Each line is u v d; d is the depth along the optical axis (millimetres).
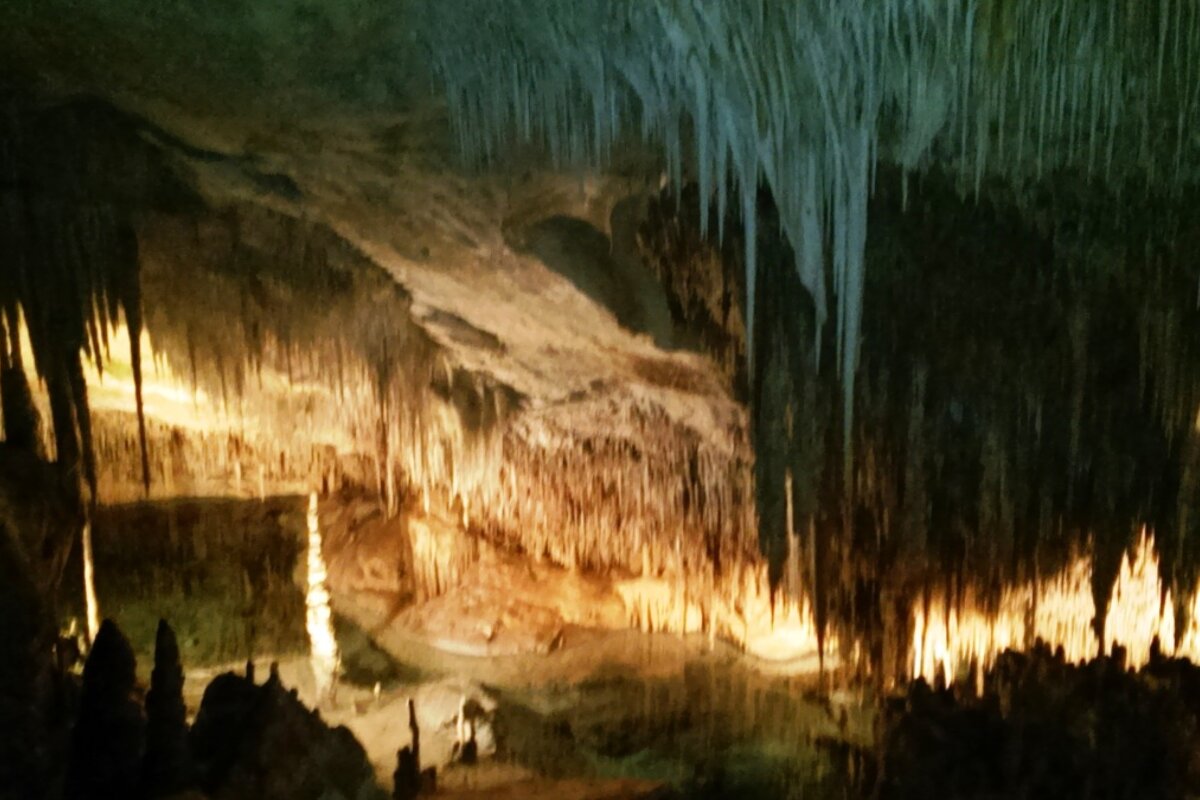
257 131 5059
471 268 6559
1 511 4793
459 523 9328
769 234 5898
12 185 5484
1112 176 4898
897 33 3732
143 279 6609
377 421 8586
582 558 9234
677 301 6395
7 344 6254
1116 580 6672
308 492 10328
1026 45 3801
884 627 6660
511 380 8383
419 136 4977
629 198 5762
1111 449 6344
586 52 4148
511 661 8375
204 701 4621
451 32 4102
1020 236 5715
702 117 4117
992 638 6754
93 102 5156
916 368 6098
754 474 6652
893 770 6051
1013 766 5707
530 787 5805
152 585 8930
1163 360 6137
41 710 4305
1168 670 6520
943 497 6355
